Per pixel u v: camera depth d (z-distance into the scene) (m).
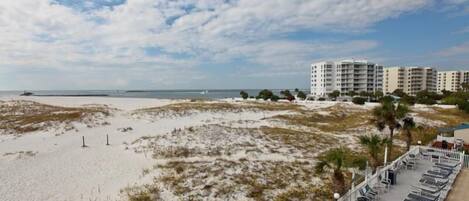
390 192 13.71
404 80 136.50
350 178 16.14
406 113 18.83
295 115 43.94
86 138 27.30
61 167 18.67
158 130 31.52
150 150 22.53
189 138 25.55
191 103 57.22
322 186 15.38
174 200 13.34
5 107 44.78
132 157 21.06
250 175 16.42
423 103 61.50
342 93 114.25
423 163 18.70
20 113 39.59
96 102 67.81
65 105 56.22
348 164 17.81
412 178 15.73
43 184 15.68
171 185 14.99
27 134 28.22
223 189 14.45
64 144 24.92
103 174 17.33
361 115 44.28
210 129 28.98
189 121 38.34
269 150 22.45
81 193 14.38
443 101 61.91
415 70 134.25
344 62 122.56
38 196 14.05
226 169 17.31
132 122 36.38
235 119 41.44
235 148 22.72
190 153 21.48
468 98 64.31
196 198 13.53
